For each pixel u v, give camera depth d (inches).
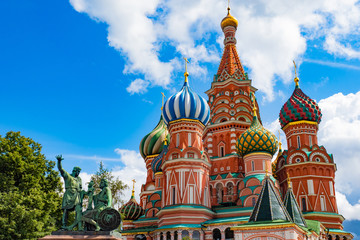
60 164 1028.5
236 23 2920.8
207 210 1943.9
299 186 2197.3
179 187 1959.9
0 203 1411.2
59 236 909.8
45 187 1736.0
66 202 997.8
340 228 2124.8
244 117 2495.1
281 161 2399.1
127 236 2162.9
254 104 2410.2
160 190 2470.5
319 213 2084.2
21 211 1389.0
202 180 2015.3
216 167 2365.9
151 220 2285.9
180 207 1886.1
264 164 2100.1
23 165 1593.3
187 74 2295.8
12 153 1588.3
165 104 2220.7
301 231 1316.4
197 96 2202.3
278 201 1325.0
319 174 2208.4
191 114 2144.4
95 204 991.6
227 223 1797.5
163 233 1863.9
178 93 2220.7
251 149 2135.8
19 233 1386.6
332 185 2214.6
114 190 2389.3
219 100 2556.6
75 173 1052.5
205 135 2519.7
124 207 2459.4
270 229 1207.6
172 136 2153.1
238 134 2418.8
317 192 2161.7
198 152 2059.5
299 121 2381.9
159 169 2536.9
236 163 2304.4
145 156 2886.3
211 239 1820.9
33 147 1766.7
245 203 1993.1
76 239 908.0
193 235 1855.3
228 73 2647.6
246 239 1231.5
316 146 2283.5
